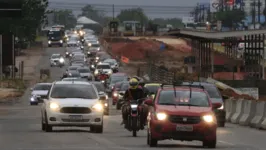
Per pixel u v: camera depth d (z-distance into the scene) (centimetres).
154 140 3766
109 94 11531
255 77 13350
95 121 4838
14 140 4147
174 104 3884
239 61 16650
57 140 4150
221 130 5644
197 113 3712
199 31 13862
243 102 6406
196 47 16950
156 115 3738
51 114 4797
